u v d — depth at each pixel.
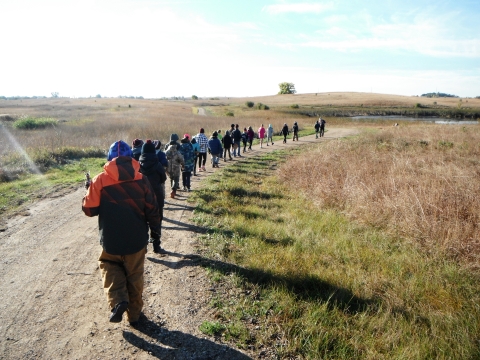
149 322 4.04
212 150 15.89
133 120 38.00
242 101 133.88
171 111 69.75
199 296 4.62
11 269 5.36
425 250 6.19
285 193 11.02
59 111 62.94
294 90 171.00
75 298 4.55
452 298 4.55
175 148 9.77
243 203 9.57
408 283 4.96
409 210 7.45
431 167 12.17
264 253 5.91
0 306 4.32
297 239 6.66
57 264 5.57
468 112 81.88
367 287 4.80
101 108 78.62
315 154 16.91
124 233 3.65
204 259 5.76
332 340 3.69
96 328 3.92
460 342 3.64
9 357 3.40
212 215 8.30
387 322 3.99
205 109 85.44
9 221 7.71
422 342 3.65
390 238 6.86
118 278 3.70
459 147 18.25
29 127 28.45
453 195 8.01
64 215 8.23
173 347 3.62
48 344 3.62
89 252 6.08
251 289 4.79
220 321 4.07
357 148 18.52
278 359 3.46
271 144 25.73
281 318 4.11
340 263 5.74
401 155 14.76
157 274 5.24
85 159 16.84
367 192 8.98
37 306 4.34
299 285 4.86
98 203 3.64
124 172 3.67
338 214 8.62
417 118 72.81
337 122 54.41
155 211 3.90
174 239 6.73
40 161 14.88
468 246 5.93
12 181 12.14
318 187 10.26
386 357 3.43
